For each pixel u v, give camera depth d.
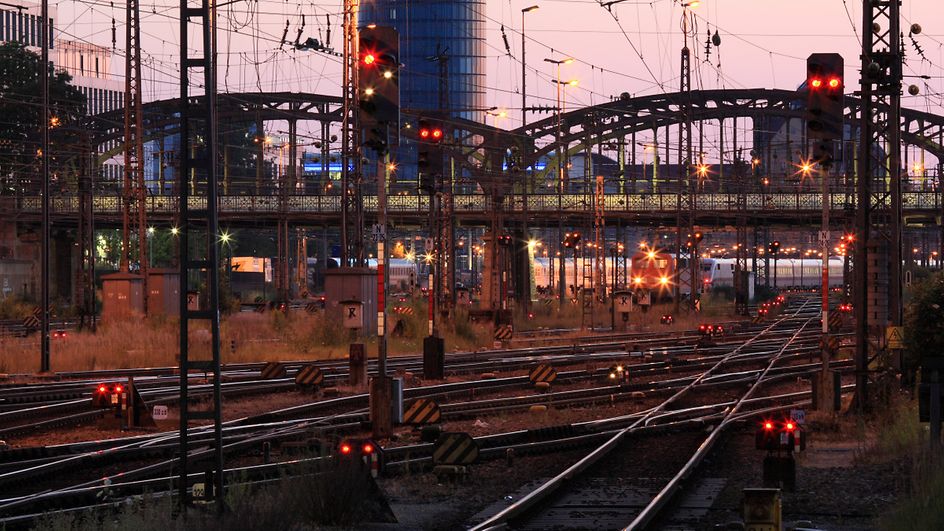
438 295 113.94
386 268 46.12
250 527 26.09
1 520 28.81
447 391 63.03
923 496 27.64
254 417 51.19
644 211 171.00
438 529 29.02
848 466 38.97
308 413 54.59
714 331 114.88
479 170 178.38
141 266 113.25
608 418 53.75
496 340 104.81
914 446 37.66
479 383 65.94
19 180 194.12
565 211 169.62
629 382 71.62
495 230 132.62
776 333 124.81
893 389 52.28
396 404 45.28
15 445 45.25
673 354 94.56
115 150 198.75
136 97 115.50
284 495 28.95
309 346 92.06
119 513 29.72
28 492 35.03
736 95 193.00
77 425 51.56
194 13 29.47
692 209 159.62
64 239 192.50
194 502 28.95
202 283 168.88
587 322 149.25
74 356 80.62
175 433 46.66
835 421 49.56
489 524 28.42
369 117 45.84
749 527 25.08
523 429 49.66
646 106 195.62
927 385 34.94
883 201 56.34
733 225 187.62
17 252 188.12
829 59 49.47
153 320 109.00
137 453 41.84
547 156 196.88
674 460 40.84
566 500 33.22
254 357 85.19
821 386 53.84
